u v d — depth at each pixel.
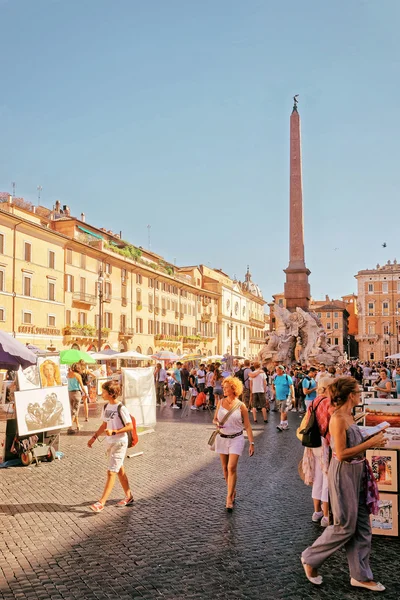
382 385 16.44
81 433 15.84
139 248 63.16
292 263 38.84
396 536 6.71
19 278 40.41
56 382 14.52
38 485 9.45
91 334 48.19
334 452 5.19
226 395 8.18
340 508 5.13
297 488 9.14
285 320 37.91
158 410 23.36
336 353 37.34
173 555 6.06
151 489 9.09
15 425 11.25
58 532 6.86
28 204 47.28
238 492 8.88
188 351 72.31
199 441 14.33
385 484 6.77
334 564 5.89
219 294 83.81
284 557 6.01
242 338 96.06
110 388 8.12
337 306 115.62
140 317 59.62
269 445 13.66
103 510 7.84
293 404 22.47
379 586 5.18
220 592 5.16
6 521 7.33
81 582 5.37
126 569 5.68
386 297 113.06
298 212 38.72
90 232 53.22
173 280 67.38
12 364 10.86
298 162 38.59
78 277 48.12
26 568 5.71
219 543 6.44
